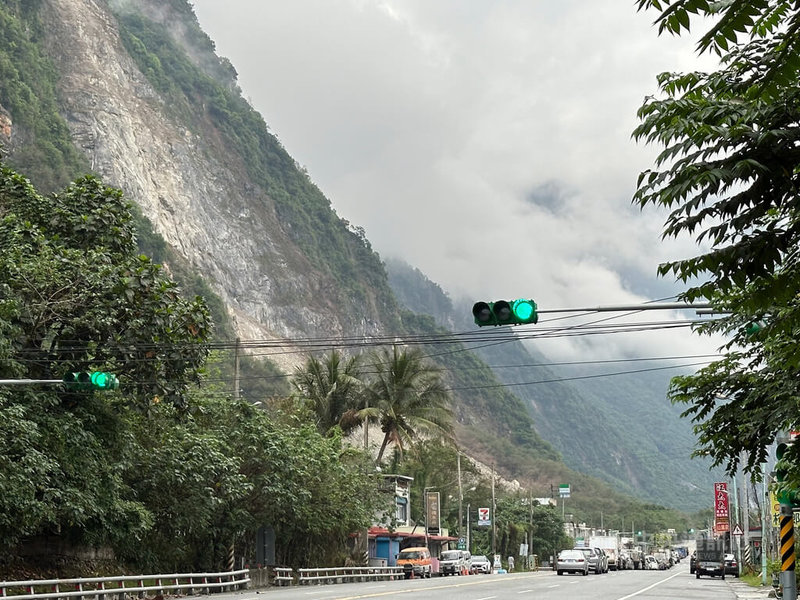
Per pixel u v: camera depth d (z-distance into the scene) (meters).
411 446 60.81
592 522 190.12
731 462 15.70
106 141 180.25
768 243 5.56
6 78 149.12
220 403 39.38
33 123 148.50
